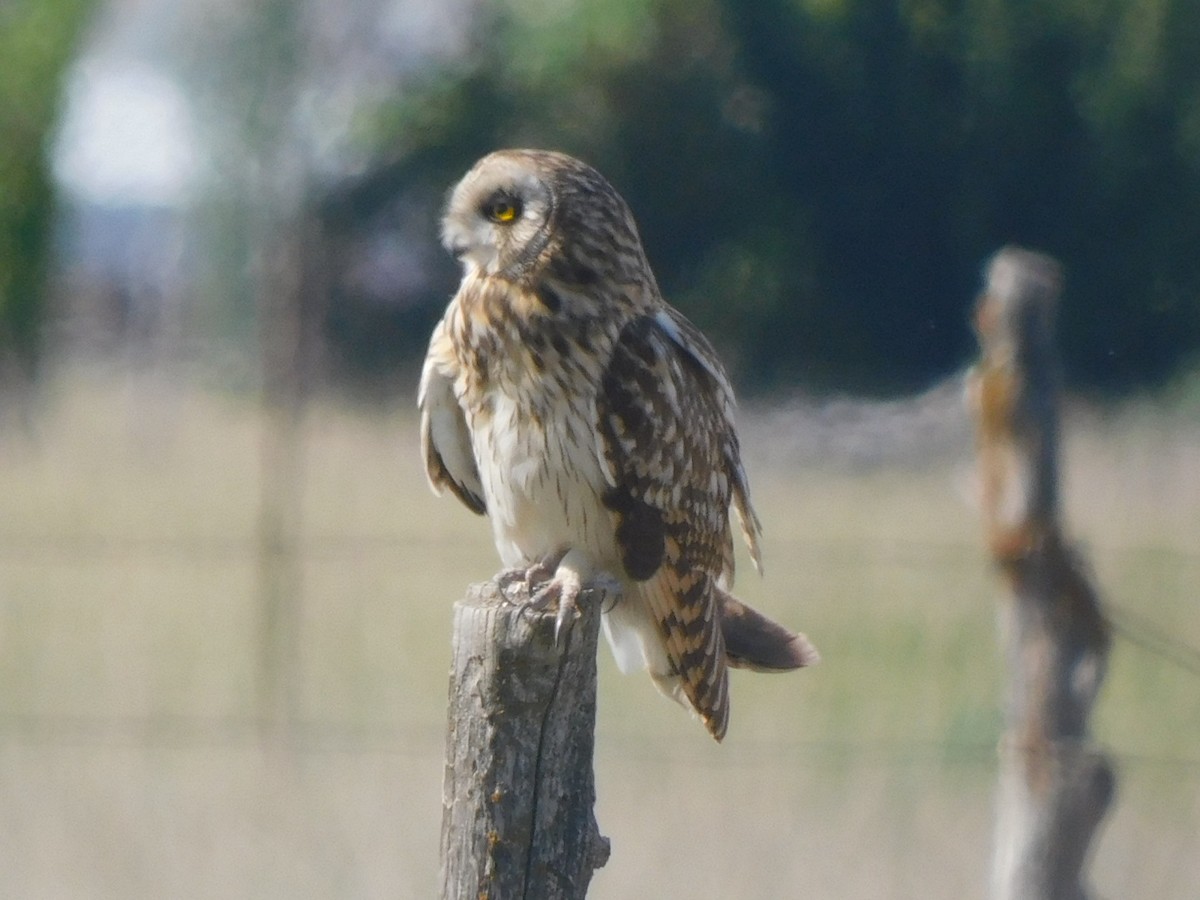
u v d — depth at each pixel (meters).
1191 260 34.47
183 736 11.47
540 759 5.11
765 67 35.91
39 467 23.61
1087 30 34.75
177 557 15.77
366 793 10.83
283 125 34.75
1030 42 34.91
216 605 14.38
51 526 18.00
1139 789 10.83
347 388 34.53
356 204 37.06
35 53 35.59
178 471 23.36
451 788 5.17
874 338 35.53
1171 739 11.30
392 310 36.88
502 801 5.10
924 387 34.03
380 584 14.79
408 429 27.50
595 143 36.75
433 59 37.97
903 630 13.01
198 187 35.94
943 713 11.19
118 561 15.89
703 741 11.22
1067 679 7.51
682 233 36.41
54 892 9.60
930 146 35.22
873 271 35.59
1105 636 7.55
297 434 14.67
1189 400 32.44
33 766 11.12
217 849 9.98
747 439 24.70
